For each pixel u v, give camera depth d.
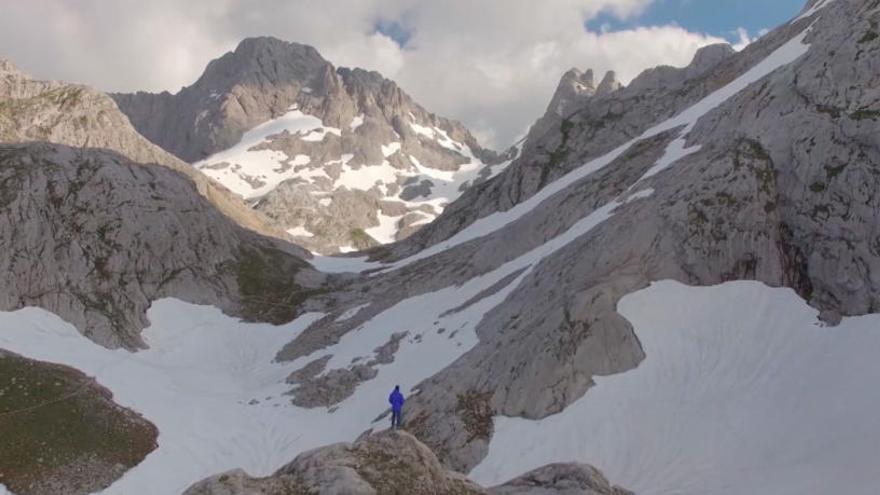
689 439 34.69
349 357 64.69
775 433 32.88
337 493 20.17
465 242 95.62
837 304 41.25
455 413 43.78
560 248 60.31
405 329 66.38
